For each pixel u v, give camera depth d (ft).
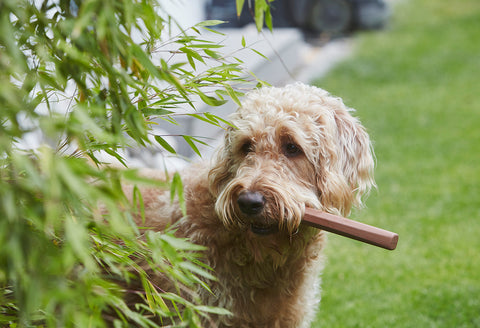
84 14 5.49
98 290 6.26
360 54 48.78
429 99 38.63
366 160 10.45
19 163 5.14
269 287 10.13
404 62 46.98
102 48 6.09
